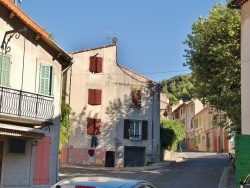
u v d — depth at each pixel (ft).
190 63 91.86
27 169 64.34
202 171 102.58
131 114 131.54
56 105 70.13
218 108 88.48
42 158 66.85
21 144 63.98
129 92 132.46
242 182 44.60
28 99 62.44
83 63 128.88
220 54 83.71
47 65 68.54
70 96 126.21
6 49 62.49
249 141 61.52
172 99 302.25
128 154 130.11
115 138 128.47
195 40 90.43
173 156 160.97
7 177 61.57
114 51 132.26
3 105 59.06
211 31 86.99
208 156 166.09
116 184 19.53
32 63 66.44
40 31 66.23
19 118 60.39
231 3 72.18
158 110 135.54
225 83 86.28
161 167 118.11
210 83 89.56
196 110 249.14
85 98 127.75
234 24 84.79
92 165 124.98
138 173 98.78
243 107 68.13
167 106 180.34
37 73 67.05
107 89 130.11
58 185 19.33
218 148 205.98
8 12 63.05
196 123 248.32
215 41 86.74
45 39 67.36
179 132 156.97
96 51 130.52
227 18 86.07
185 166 120.16
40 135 62.85
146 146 131.64
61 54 70.18
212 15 87.92
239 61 83.92
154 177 88.28
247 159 61.00
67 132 91.35
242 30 70.44
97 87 129.18
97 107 128.57
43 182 66.64
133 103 131.85
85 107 127.34
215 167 114.32
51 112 65.46
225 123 92.89
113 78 131.23
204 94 90.94
